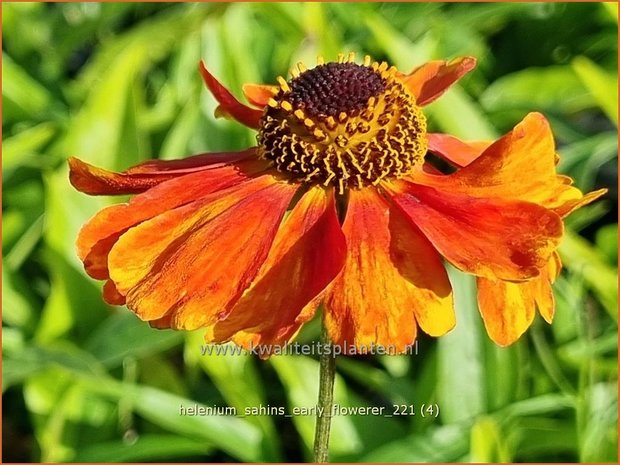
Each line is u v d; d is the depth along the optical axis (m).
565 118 0.29
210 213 0.16
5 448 0.24
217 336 0.15
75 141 0.24
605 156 0.26
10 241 0.25
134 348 0.22
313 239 0.16
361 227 0.16
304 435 0.21
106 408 0.22
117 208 0.16
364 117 0.16
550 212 0.15
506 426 0.21
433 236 0.15
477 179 0.16
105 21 0.33
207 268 0.15
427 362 0.22
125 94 0.24
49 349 0.21
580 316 0.22
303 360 0.22
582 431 0.20
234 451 0.21
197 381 0.24
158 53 0.31
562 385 0.21
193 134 0.25
